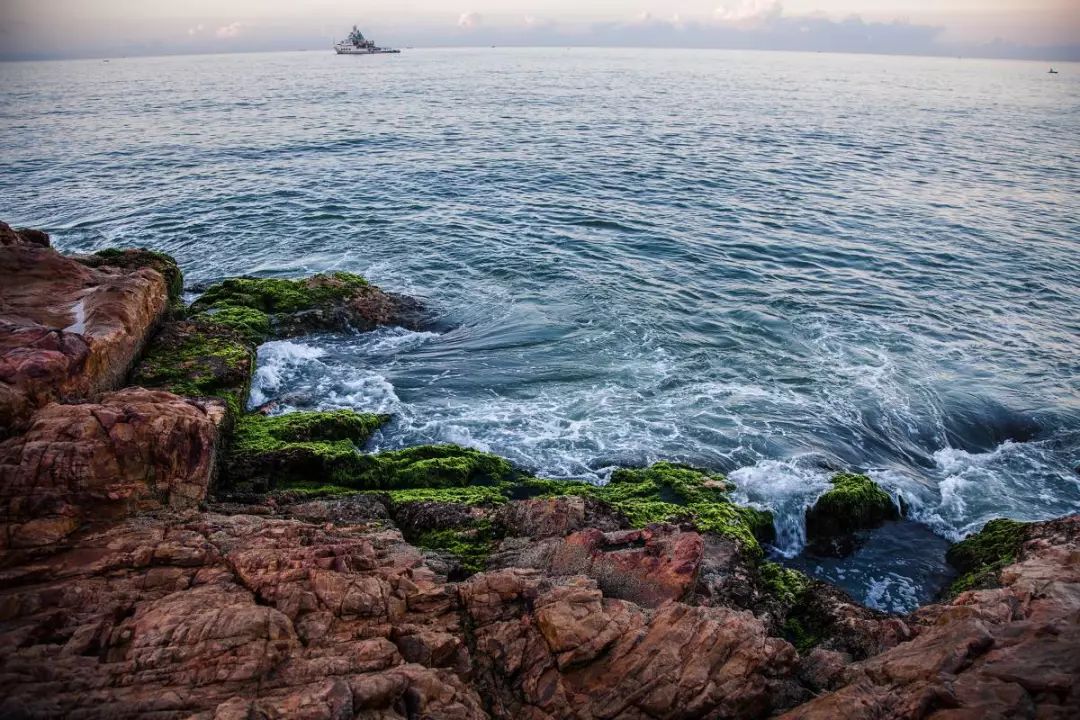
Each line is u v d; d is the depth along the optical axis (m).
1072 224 36.16
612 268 28.77
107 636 8.10
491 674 8.93
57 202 36.81
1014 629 8.39
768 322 24.14
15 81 144.12
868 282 28.08
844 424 18.30
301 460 14.75
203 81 134.12
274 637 8.30
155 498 11.62
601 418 18.16
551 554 11.67
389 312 23.55
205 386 16.67
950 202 40.09
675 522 13.55
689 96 102.75
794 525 14.76
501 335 22.75
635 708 8.42
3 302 16.16
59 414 11.52
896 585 13.53
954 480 16.41
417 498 14.02
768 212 37.47
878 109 89.31
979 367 21.45
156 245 30.72
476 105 85.19
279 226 33.47
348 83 124.94
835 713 7.67
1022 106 99.12
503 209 36.94
